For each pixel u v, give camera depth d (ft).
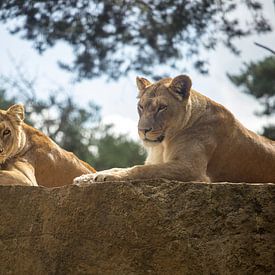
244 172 46.19
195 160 43.45
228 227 33.91
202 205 34.27
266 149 46.60
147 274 34.12
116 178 39.81
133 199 34.86
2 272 36.06
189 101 45.27
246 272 33.37
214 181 46.24
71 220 35.53
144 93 46.19
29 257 35.81
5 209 36.65
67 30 76.13
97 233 35.04
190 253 33.81
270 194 34.12
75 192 35.73
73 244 35.27
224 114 45.98
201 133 44.88
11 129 48.29
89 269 34.83
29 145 50.70
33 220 36.17
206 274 33.53
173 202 34.53
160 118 44.55
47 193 36.29
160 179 35.04
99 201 35.29
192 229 34.06
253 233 33.76
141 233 34.50
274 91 104.27
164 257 34.06
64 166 52.54
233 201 34.19
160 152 46.19
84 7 75.82
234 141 45.60
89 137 121.08
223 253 33.60
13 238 36.27
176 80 45.27
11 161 48.75
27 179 46.88
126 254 34.50
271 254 33.47
